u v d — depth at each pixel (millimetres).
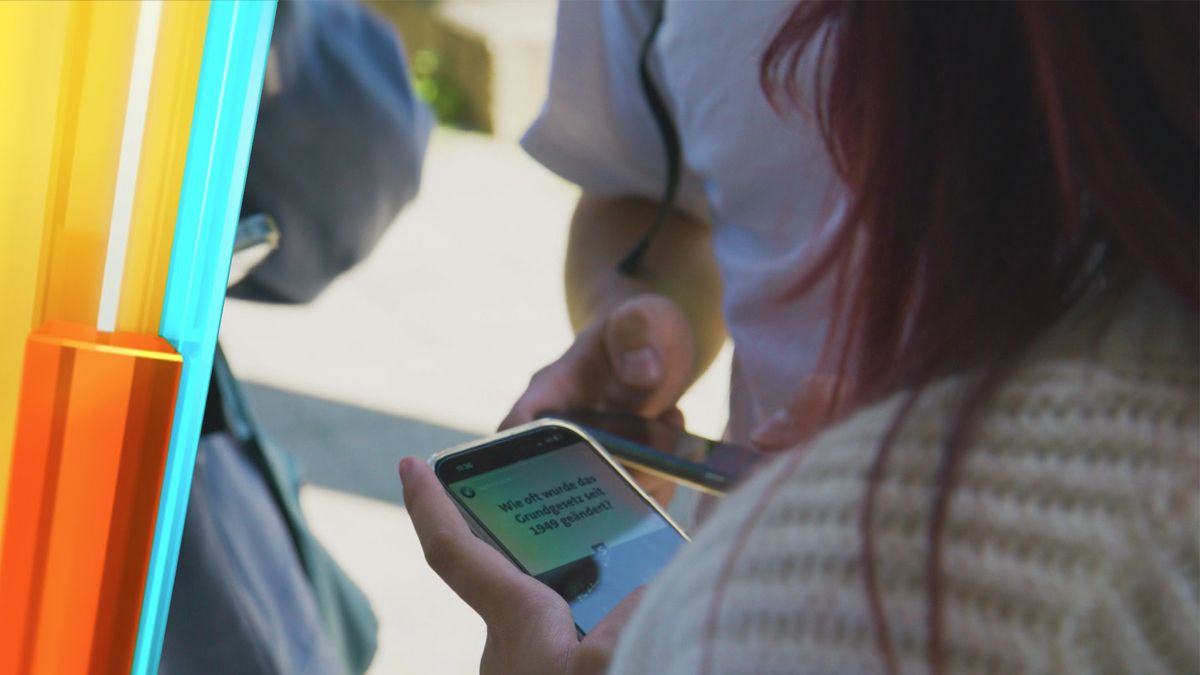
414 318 2650
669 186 977
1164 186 334
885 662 344
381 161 876
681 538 634
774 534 370
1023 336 359
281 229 860
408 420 2260
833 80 413
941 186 365
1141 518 338
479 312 2732
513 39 3754
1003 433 347
